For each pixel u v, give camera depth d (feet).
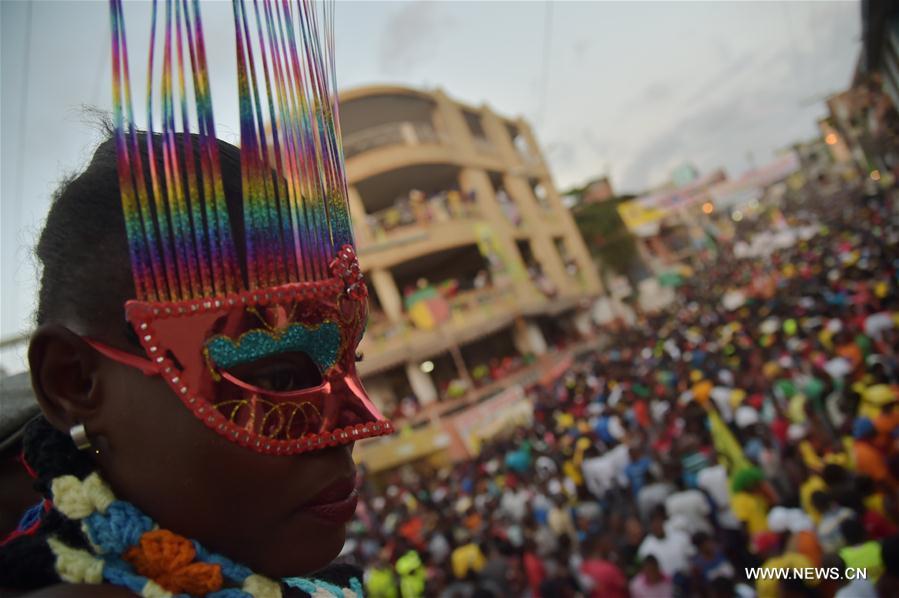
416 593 21.79
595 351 85.25
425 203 78.28
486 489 35.22
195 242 2.14
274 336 2.18
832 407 22.45
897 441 15.71
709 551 15.72
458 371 82.12
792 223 125.08
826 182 157.28
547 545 22.15
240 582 2.11
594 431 33.35
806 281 59.31
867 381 18.44
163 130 2.13
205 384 2.07
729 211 207.41
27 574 1.98
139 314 2.05
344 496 2.40
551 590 17.16
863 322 30.50
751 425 21.47
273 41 2.40
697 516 18.45
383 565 24.70
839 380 24.13
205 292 2.12
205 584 2.01
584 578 17.48
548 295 89.30
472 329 74.08
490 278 84.38
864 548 11.85
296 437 2.19
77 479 2.09
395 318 71.41
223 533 2.15
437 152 79.77
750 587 15.12
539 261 94.12
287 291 2.20
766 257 98.68
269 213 2.24
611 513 24.04
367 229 73.31
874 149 74.08
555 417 45.42
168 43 2.12
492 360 80.89
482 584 19.61
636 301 126.00
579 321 94.43
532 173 103.71
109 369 2.14
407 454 57.16
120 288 2.15
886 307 31.01
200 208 2.16
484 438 56.85
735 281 89.92
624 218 133.49
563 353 86.69
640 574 16.42
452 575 21.44
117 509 2.04
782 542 14.35
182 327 2.08
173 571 1.99
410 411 70.44
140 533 2.03
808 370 26.86
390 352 70.08
